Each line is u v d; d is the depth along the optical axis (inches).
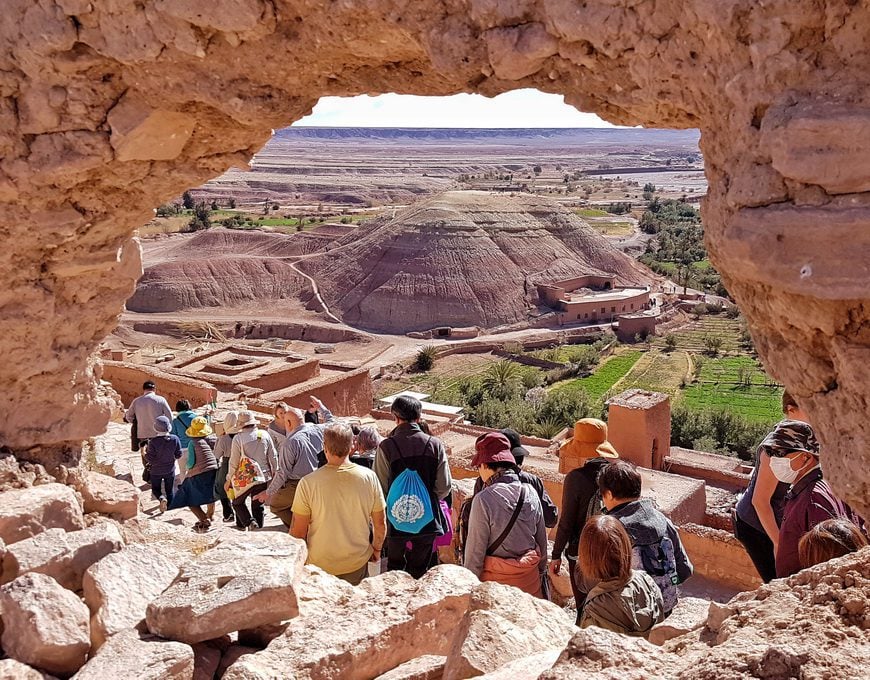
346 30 171.0
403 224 4365.2
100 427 241.9
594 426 224.7
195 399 677.3
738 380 2721.5
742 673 104.1
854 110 119.0
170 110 197.9
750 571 383.6
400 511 220.7
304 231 5044.3
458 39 158.9
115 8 177.3
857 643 115.6
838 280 120.0
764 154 125.4
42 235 209.0
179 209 7170.3
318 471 208.5
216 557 160.7
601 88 156.0
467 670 137.3
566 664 113.2
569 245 4564.5
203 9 169.5
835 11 122.0
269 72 183.8
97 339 239.8
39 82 189.9
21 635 141.6
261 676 135.6
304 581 175.5
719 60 134.3
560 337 3481.8
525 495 202.8
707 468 625.9
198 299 3993.6
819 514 167.3
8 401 224.5
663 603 171.6
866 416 127.3
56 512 193.6
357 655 148.9
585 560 158.6
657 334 3435.0
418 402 227.1
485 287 3976.4
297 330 3735.2
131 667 130.7
